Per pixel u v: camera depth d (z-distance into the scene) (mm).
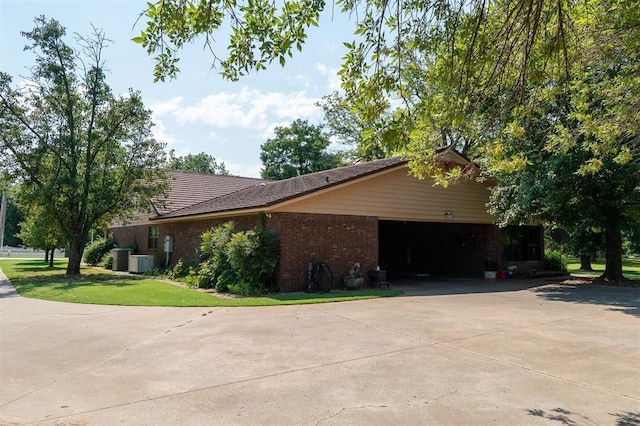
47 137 19141
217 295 11883
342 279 13656
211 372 5129
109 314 9156
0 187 19141
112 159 20016
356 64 4160
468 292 13039
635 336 7012
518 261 19328
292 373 5078
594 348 6234
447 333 7191
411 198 15555
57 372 5152
